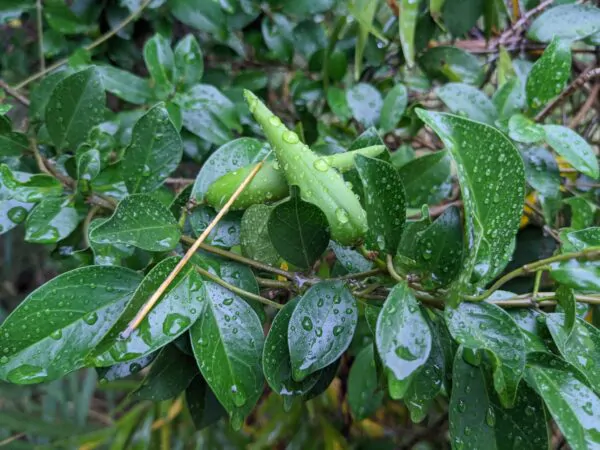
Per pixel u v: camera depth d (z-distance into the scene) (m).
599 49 0.29
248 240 0.18
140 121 0.18
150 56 0.26
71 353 0.15
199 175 0.19
